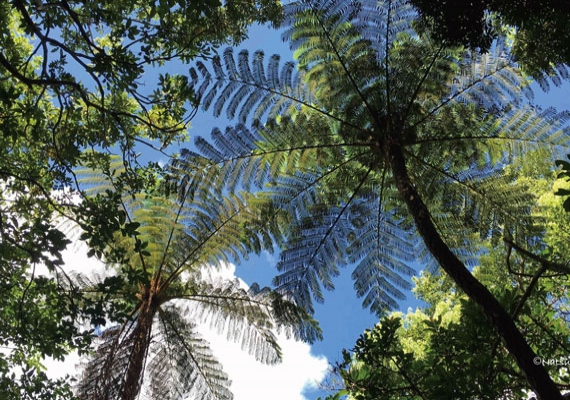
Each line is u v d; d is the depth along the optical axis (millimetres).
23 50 6355
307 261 6859
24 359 5492
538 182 8977
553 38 5207
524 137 6324
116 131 5168
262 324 7539
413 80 6137
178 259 7770
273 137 6555
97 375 6758
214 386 7852
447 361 3828
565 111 6168
